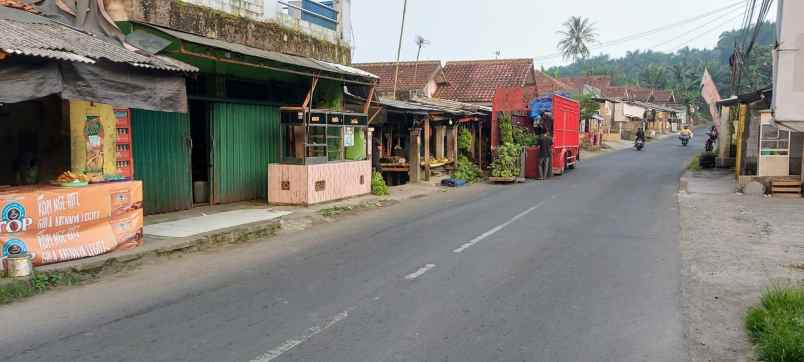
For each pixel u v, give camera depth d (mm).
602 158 35250
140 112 11000
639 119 61125
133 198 8727
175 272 7859
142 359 4801
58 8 9555
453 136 23891
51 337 5312
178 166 11953
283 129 14047
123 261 8078
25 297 6613
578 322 5840
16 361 4754
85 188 7957
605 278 7574
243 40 13219
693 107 88562
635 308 6324
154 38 10016
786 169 17719
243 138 13773
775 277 7672
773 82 5258
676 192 17891
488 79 34594
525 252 9109
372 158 18375
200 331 5480
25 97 7078
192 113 13328
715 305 6465
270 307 6234
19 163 8781
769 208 14328
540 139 22469
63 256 7562
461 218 12648
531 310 6203
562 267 8148
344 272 7801
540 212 13516
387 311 6117
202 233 9766
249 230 10320
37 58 7148
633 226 11664
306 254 9000
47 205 7496
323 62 15617
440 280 7395
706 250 9414
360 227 11547
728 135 26250
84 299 6559
